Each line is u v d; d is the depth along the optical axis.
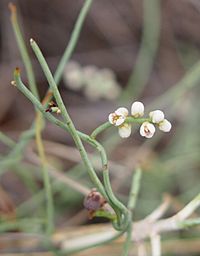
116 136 0.31
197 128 0.33
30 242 0.25
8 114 0.36
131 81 0.35
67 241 0.23
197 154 0.31
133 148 0.34
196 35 0.38
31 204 0.28
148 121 0.15
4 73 0.36
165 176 0.31
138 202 0.29
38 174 0.29
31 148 0.29
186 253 0.27
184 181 0.31
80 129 0.36
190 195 0.30
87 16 0.38
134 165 0.29
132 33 0.39
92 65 0.39
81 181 0.29
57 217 0.30
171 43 0.38
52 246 0.23
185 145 0.32
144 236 0.21
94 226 0.25
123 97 0.34
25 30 0.37
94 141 0.15
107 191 0.16
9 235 0.25
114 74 0.38
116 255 0.25
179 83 0.34
